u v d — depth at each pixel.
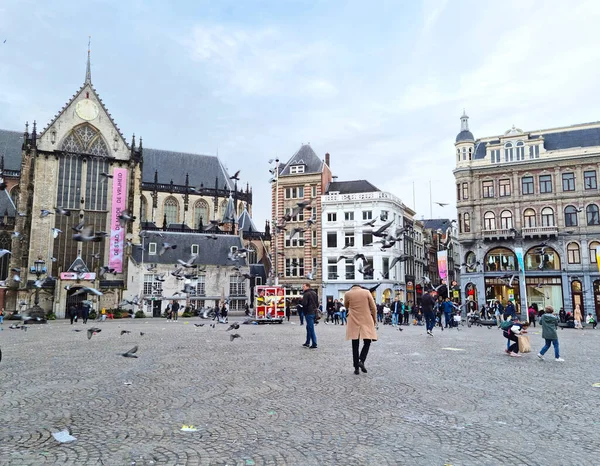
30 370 13.70
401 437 7.30
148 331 31.55
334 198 69.62
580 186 56.03
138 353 17.75
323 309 67.62
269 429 7.69
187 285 35.22
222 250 79.31
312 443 7.00
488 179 60.84
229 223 94.88
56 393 10.44
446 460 6.34
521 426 7.93
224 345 20.59
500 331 32.88
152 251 75.56
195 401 9.62
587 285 54.19
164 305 72.94
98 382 11.71
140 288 72.50
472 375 12.77
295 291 69.44
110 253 72.19
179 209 95.50
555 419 8.38
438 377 12.39
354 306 12.93
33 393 10.44
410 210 77.44
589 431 7.67
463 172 61.59
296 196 72.50
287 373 12.88
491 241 59.44
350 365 14.34
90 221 73.62
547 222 57.38
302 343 21.28
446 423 8.08
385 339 23.84
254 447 6.82
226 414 8.62
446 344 21.42
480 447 6.87
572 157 56.44
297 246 71.25
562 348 20.92
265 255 93.69
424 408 9.08
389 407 9.14
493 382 11.77
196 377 12.32
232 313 73.38
